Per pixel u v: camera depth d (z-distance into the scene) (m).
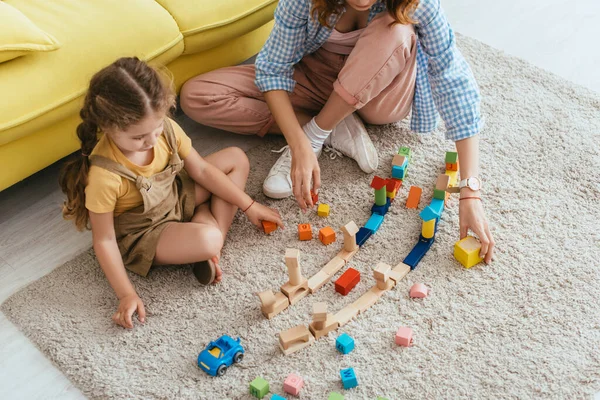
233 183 1.51
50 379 1.30
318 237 1.55
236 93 1.72
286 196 1.63
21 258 1.52
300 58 1.63
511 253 1.49
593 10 2.24
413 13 1.43
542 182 1.65
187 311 1.40
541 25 2.19
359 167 1.71
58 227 1.59
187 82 1.75
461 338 1.33
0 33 1.35
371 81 1.49
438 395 1.24
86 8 1.54
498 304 1.39
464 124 1.48
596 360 1.28
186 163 1.46
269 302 1.32
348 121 1.72
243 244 1.53
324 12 1.44
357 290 1.43
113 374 1.29
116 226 1.42
